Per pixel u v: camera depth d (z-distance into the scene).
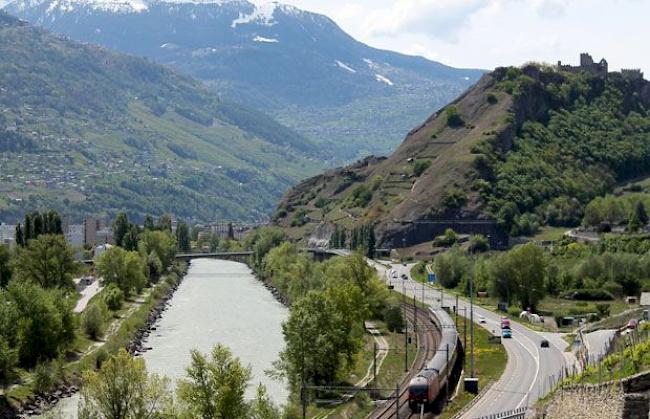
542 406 136.25
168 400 171.12
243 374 172.00
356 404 186.12
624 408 93.94
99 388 167.88
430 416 170.50
